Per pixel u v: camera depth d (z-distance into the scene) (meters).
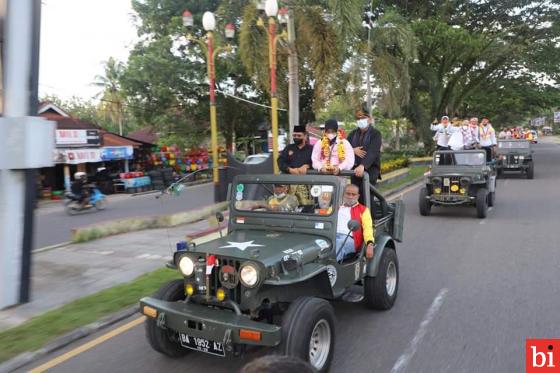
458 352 4.62
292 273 4.11
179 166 30.72
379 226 6.05
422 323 5.38
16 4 6.15
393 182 19.94
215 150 14.20
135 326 5.55
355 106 19.02
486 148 15.12
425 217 12.69
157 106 30.25
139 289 6.70
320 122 35.03
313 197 5.09
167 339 4.52
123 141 27.30
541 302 5.92
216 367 4.48
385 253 5.78
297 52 15.58
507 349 4.65
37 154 6.32
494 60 28.66
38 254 9.38
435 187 12.66
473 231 10.59
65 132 22.64
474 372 4.22
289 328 3.79
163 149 30.84
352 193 5.22
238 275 4.05
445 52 27.81
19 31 6.22
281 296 4.25
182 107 31.09
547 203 14.03
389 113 22.75
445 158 13.27
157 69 27.44
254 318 4.14
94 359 4.72
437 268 7.72
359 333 5.15
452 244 9.42
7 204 6.19
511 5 28.45
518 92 32.28
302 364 1.52
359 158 7.18
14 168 6.14
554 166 26.86
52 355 4.84
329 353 4.20
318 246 4.69
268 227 5.25
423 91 31.50
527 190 17.27
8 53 6.18
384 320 5.50
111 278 7.55
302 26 14.83
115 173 26.48
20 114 6.30
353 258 5.38
